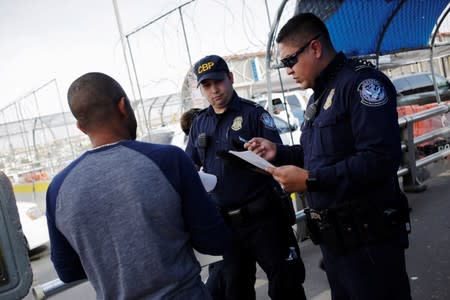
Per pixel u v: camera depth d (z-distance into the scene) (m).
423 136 5.16
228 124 2.29
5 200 0.87
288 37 1.62
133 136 1.26
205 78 2.24
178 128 8.24
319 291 3.01
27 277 0.90
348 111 1.49
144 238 1.09
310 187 1.51
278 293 2.16
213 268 2.33
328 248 1.66
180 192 1.16
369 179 1.43
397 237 1.56
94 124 1.17
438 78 9.58
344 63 1.59
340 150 1.53
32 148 10.34
